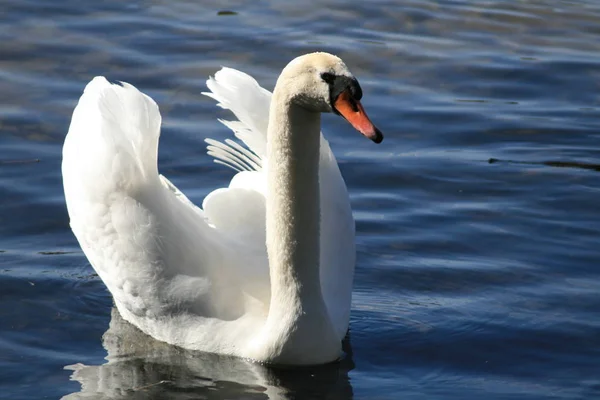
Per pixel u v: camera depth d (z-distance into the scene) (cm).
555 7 2392
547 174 1694
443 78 2019
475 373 1173
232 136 1739
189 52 2047
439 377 1162
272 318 1191
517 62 2103
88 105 1352
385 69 2039
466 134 1819
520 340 1241
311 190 1149
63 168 1359
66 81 1903
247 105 1311
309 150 1130
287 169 1136
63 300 1327
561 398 1108
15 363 1175
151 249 1241
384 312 1312
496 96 1967
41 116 1773
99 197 1272
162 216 1247
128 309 1277
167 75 1947
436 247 1473
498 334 1254
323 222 1299
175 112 1817
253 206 1320
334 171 1334
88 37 2092
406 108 1892
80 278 1380
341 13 2297
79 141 1329
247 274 1257
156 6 2288
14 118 1762
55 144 1694
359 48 2116
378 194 1620
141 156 1247
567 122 1880
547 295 1345
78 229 1309
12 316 1282
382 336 1257
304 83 1062
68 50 2027
